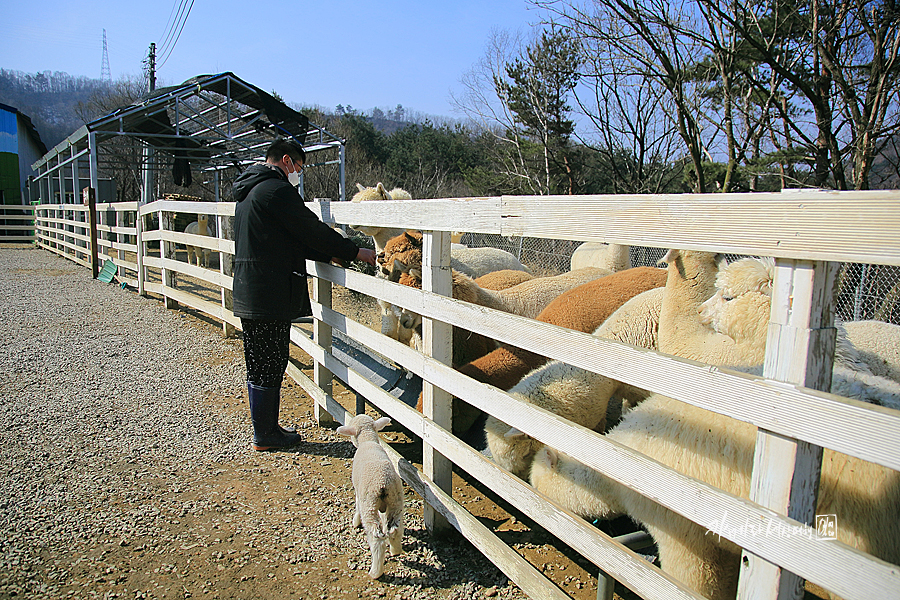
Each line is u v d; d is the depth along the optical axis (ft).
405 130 136.46
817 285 4.13
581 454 6.32
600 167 73.77
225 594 8.36
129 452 12.98
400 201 10.00
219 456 12.96
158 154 61.77
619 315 11.59
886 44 24.14
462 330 13.93
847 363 7.60
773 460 4.38
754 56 30.30
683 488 5.11
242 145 49.37
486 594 8.42
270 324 12.56
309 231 11.99
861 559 3.83
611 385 9.80
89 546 9.42
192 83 46.11
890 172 29.30
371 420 10.85
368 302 31.55
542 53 62.54
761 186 42.42
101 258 44.32
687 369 4.97
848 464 6.11
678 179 61.57
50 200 73.15
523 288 16.28
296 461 12.81
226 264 22.02
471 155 119.55
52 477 11.69
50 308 29.63
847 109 26.50
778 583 4.43
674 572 6.95
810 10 27.43
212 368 19.54
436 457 9.68
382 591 8.50
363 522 8.95
